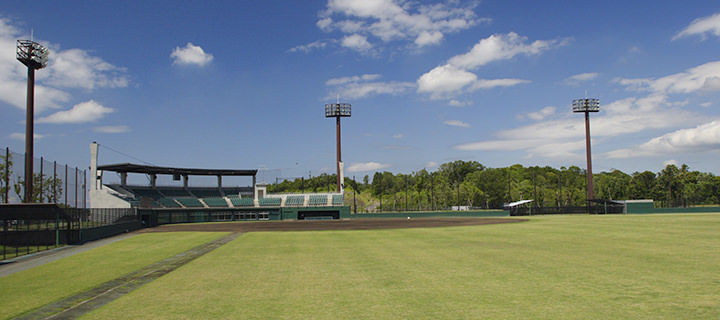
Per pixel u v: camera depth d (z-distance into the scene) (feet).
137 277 61.11
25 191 136.05
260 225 207.31
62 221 123.54
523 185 412.98
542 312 37.19
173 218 248.32
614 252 75.31
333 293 46.75
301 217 270.67
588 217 216.13
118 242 123.13
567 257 70.44
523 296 43.29
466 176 532.73
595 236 107.14
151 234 154.92
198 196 294.46
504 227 153.89
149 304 43.78
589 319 34.78
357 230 155.63
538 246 87.97
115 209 171.01
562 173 512.22
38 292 52.26
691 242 88.58
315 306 41.16
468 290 46.68
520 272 57.11
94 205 226.58
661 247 81.00
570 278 52.13
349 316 37.35
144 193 266.77
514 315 36.47
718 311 36.24
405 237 118.52
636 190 406.82
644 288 45.70
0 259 89.45
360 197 427.74
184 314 39.42
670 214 233.76
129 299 46.47
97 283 57.31
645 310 37.04
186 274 62.13
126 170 257.34
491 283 50.16
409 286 49.49
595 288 46.16
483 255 75.36
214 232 159.43
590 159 320.91
